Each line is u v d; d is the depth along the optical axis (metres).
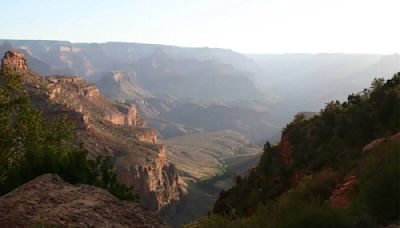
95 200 12.48
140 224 11.65
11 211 10.95
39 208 11.30
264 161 35.22
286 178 28.58
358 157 20.30
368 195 9.60
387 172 9.71
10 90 26.69
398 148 11.22
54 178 14.24
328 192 14.90
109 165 18.20
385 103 27.06
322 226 9.14
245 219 12.01
